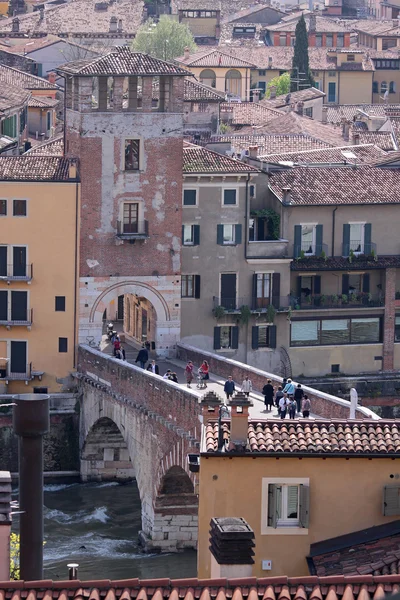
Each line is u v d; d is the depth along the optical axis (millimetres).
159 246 174000
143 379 148125
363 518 84188
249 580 62594
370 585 62594
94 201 171000
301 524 83938
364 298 185500
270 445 84250
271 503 84000
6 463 167375
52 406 169875
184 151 179250
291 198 181625
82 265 171750
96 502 161250
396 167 195375
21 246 171000
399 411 183875
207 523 84125
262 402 136875
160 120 171375
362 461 84000
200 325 179500
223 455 83750
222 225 178625
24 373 172875
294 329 183375
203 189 177375
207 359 159000
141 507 156750
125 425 154375
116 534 150750
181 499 144250
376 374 186125
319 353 183875
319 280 184875
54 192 170250
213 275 179125
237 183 178500
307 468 84000
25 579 69312
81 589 61938
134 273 173500
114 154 170625
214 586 62469
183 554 144750
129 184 171750
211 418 99562
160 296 174625
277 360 182250
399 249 186625
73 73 167625
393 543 82875
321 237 183625
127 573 140125
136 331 183000
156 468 143625
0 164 171125
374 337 186750
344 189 185250
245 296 180750
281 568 83812
